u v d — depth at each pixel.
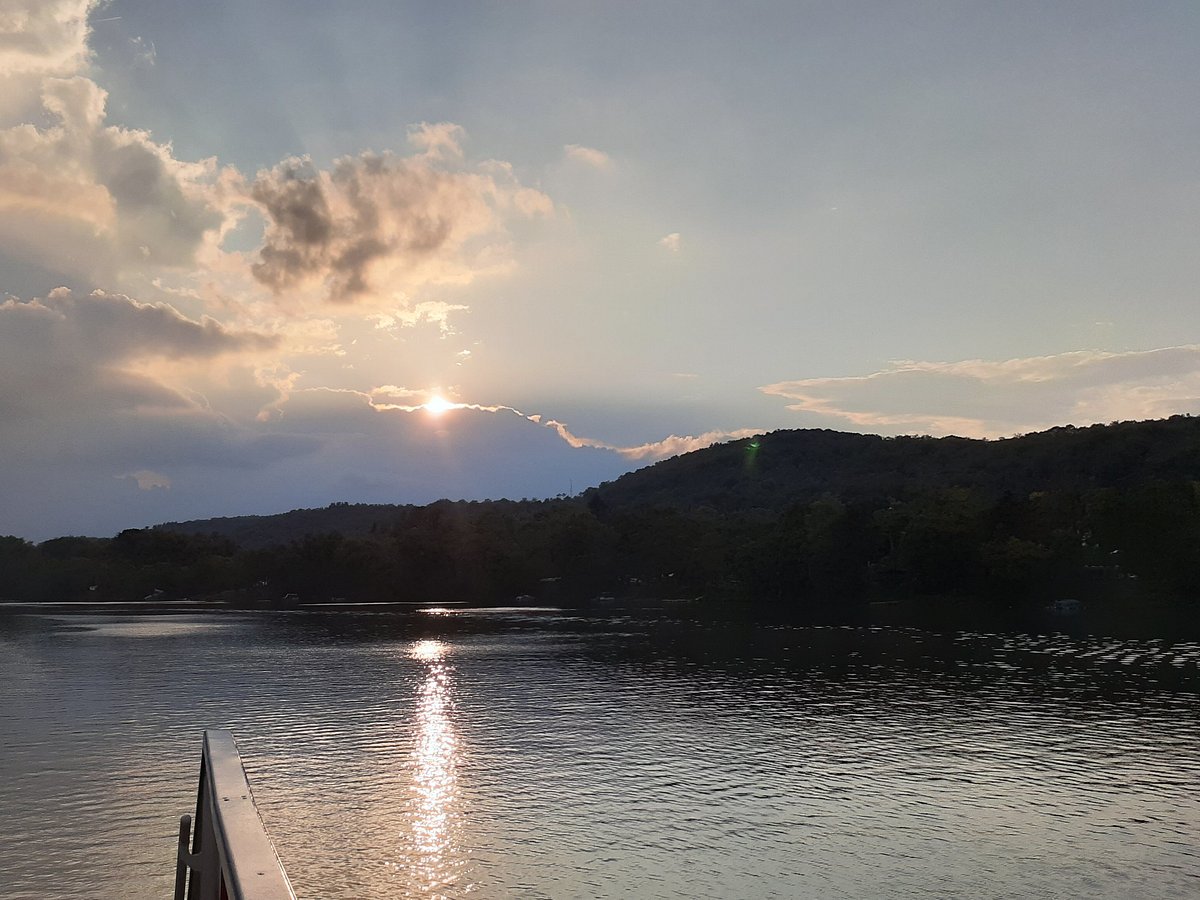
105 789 36.34
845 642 96.69
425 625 133.38
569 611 168.88
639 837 30.44
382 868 27.69
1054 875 27.25
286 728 49.12
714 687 64.44
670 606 182.25
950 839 30.33
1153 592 134.25
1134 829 31.31
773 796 35.19
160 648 97.81
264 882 3.89
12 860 28.17
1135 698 57.84
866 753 42.56
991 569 139.00
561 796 35.25
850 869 27.67
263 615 164.88
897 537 162.75
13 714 54.22
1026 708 54.62
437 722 50.72
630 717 52.28
